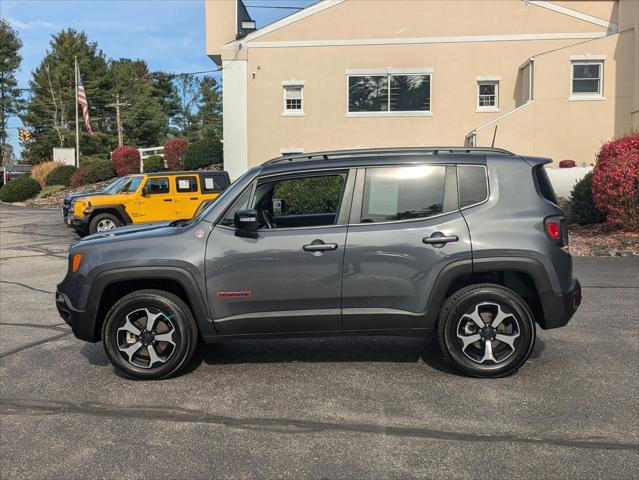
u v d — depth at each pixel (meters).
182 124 80.75
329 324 5.02
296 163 5.21
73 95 59.81
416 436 4.00
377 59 22.97
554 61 21.27
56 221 22.80
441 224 4.95
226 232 5.05
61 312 5.33
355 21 22.91
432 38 22.70
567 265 5.00
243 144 23.56
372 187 5.08
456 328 4.97
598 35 22.33
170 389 4.95
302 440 3.98
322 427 4.17
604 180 13.46
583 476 3.46
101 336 5.29
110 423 4.30
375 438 3.99
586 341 6.06
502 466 3.59
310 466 3.63
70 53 61.41
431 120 22.95
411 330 5.03
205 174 16.84
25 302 8.52
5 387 5.05
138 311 5.11
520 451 3.77
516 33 22.48
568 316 5.01
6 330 6.93
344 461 3.69
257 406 4.55
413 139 23.05
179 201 16.50
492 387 4.84
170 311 5.07
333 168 5.15
